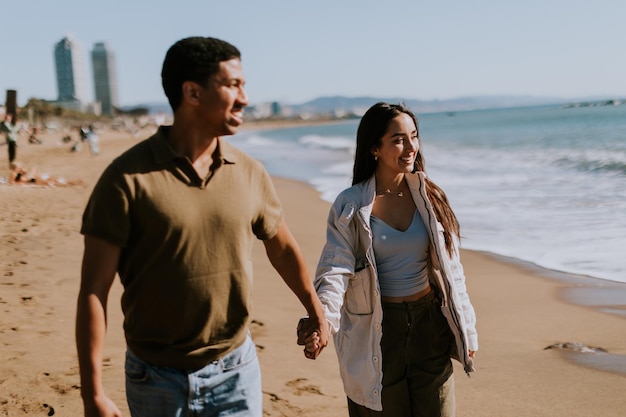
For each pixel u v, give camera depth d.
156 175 1.99
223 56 2.04
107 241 1.96
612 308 5.97
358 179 3.03
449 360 2.96
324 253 2.93
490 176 17.02
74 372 4.27
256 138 73.69
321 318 2.47
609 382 4.23
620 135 30.58
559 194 12.89
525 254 8.41
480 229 10.16
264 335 5.21
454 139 41.56
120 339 4.98
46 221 10.47
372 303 2.88
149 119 145.75
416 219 2.95
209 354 2.11
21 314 5.50
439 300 2.94
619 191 12.64
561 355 4.80
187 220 2.00
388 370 2.88
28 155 30.05
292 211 13.30
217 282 2.07
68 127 112.56
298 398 4.01
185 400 2.10
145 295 2.04
